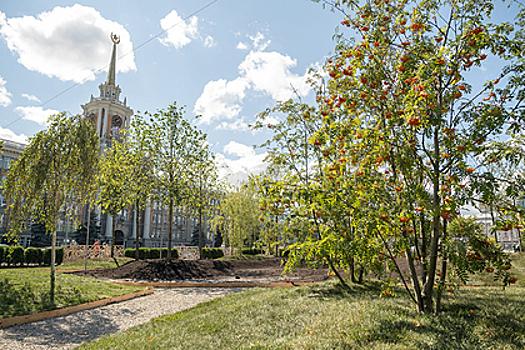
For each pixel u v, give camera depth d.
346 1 4.99
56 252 19.55
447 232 4.91
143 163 18.48
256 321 5.71
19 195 10.55
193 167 19.16
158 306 9.46
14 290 8.48
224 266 19.05
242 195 29.30
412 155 4.70
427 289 4.97
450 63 4.46
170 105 18.98
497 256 4.46
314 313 5.76
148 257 26.58
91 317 7.86
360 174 5.33
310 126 8.08
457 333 3.97
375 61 4.90
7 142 42.41
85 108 65.56
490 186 4.11
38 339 6.13
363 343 3.82
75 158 11.23
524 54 4.24
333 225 6.09
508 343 3.60
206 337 5.07
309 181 6.99
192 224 71.81
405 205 4.64
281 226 8.02
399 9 4.90
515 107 4.31
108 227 60.03
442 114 4.52
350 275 8.77
